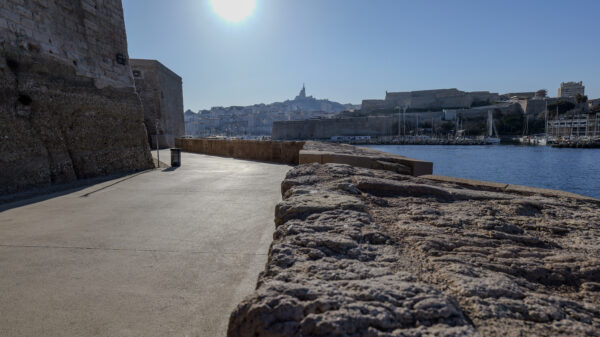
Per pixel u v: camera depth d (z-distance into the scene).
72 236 4.17
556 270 1.65
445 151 104.12
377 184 3.41
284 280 1.42
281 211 2.48
